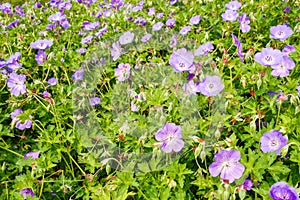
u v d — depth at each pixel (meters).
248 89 0.99
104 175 0.93
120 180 0.83
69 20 1.83
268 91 0.93
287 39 1.14
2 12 2.05
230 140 0.81
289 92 0.90
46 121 1.07
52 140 0.95
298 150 0.79
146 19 1.49
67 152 0.93
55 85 1.21
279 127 0.83
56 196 0.90
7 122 1.11
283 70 0.92
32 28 1.70
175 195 0.83
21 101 1.06
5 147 0.97
